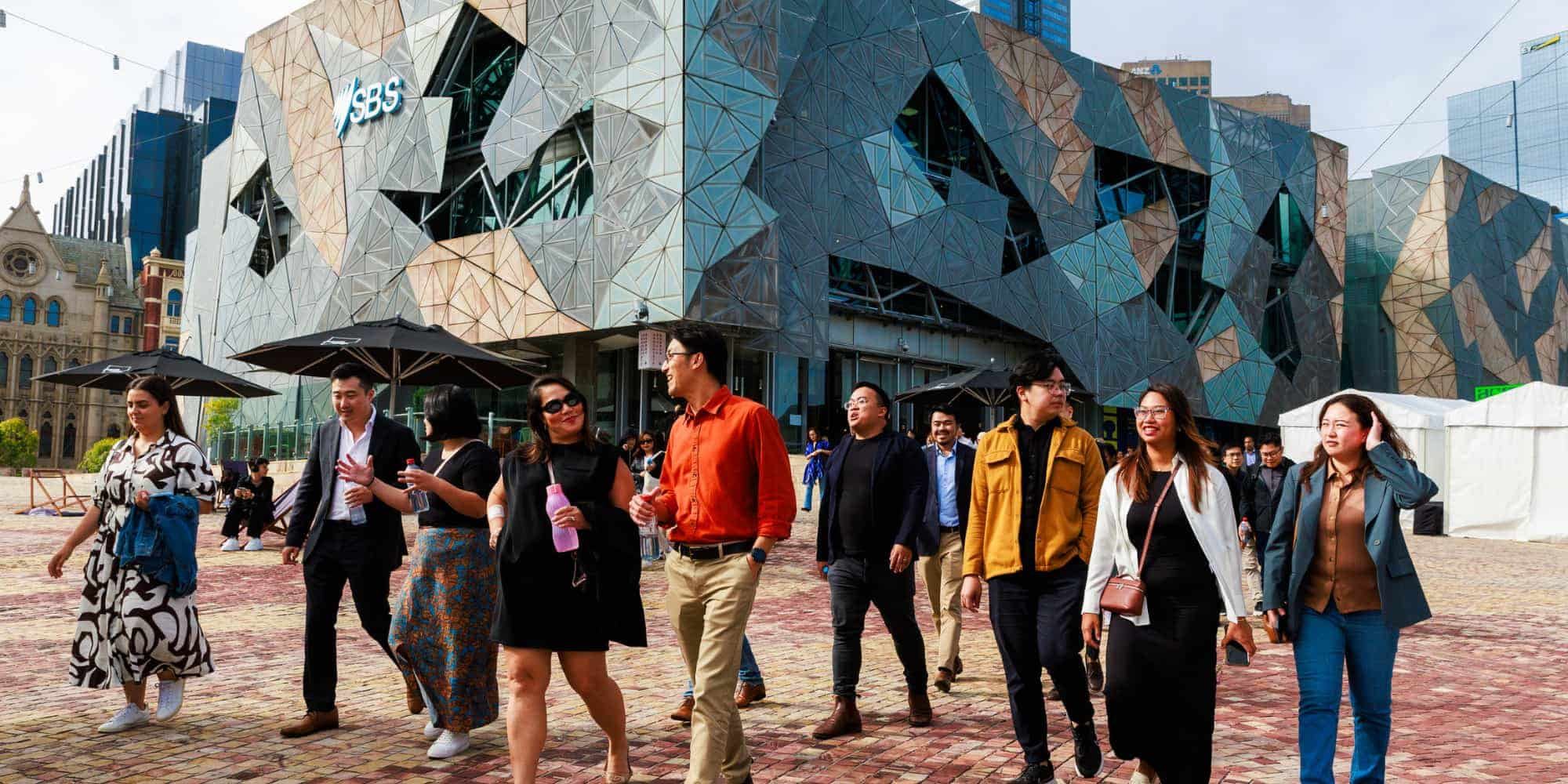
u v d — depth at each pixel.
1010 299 36.00
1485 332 52.78
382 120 34.41
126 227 101.75
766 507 4.12
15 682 6.52
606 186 28.88
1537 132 119.25
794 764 4.86
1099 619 4.22
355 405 5.36
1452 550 19.25
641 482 13.88
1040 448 4.75
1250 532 9.32
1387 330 52.88
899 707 6.10
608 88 29.16
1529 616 10.59
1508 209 55.84
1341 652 4.20
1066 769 4.85
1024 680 4.59
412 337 15.23
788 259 30.23
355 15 35.84
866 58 33.03
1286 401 44.91
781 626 9.41
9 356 85.19
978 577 4.82
